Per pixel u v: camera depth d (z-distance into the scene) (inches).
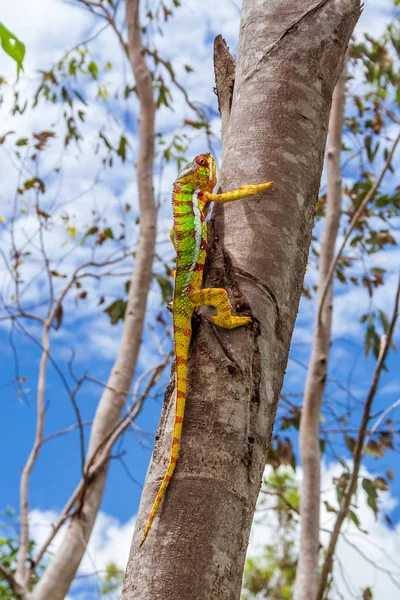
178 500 78.7
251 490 81.6
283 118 103.0
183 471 80.4
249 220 97.0
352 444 255.3
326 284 240.4
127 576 77.9
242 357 87.4
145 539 77.4
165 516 78.0
